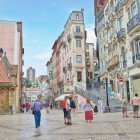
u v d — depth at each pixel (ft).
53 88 302.25
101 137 36.14
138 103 67.87
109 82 142.31
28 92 370.94
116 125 50.67
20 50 200.34
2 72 132.67
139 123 52.47
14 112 120.57
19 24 204.03
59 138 37.09
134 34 104.22
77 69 195.11
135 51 106.22
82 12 202.28
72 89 192.75
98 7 169.68
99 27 164.35
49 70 356.59
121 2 118.62
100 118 70.64
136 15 99.14
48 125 57.31
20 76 201.26
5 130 49.60
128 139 33.35
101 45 161.89
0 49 147.95
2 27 175.22
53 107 232.32
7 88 128.57
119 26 124.98
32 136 40.37
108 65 140.36
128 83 112.98
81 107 142.92
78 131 44.21
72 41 197.67
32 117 88.74
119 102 111.75
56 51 276.62
